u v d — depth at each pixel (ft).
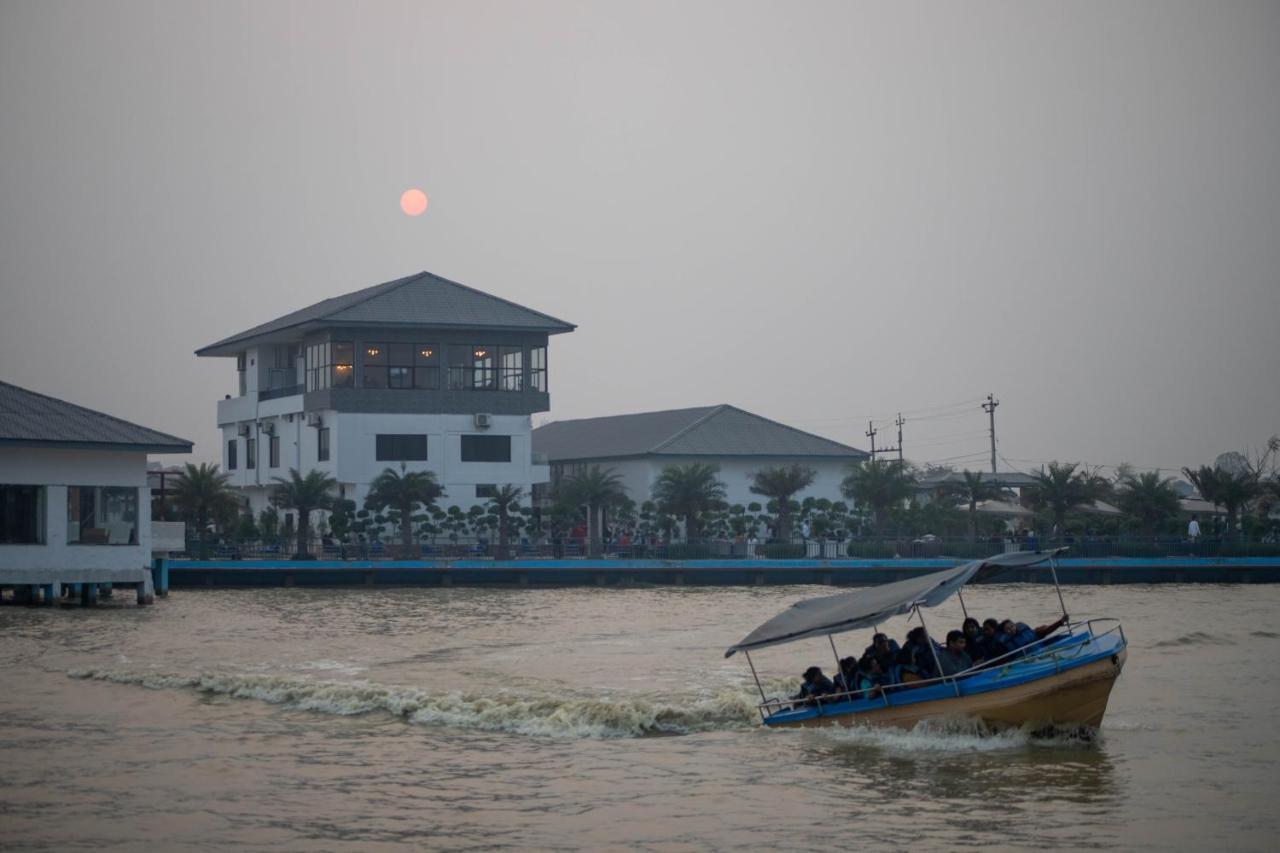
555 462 638.53
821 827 132.16
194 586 437.58
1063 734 166.81
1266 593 435.12
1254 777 150.61
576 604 382.42
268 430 572.51
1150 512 552.00
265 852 125.08
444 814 137.39
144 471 364.79
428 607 368.48
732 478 582.76
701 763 158.81
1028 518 599.98
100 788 147.43
